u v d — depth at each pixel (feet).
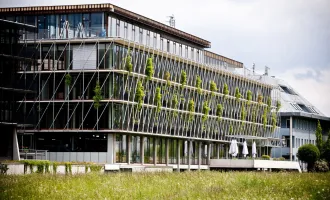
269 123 440.04
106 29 288.30
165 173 204.03
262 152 439.63
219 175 190.19
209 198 123.44
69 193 139.03
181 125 336.49
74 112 285.84
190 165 348.38
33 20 295.48
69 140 288.71
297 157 444.55
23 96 286.46
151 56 311.27
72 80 287.28
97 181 165.48
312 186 144.46
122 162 291.58
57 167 231.09
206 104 358.43
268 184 151.94
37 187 149.59
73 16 291.79
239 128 400.67
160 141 322.75
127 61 291.38
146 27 312.29
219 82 378.32
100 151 285.43
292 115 481.87
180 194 132.98
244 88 408.26
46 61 289.53
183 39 342.85
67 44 288.10
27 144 291.58
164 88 322.14
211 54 378.12
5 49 248.52
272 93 444.96
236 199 121.08
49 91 288.92
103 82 284.61
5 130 246.68
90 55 285.43
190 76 347.36
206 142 365.61
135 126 296.30
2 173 200.85
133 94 296.10
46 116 288.51
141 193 136.67
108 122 283.38
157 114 314.14
